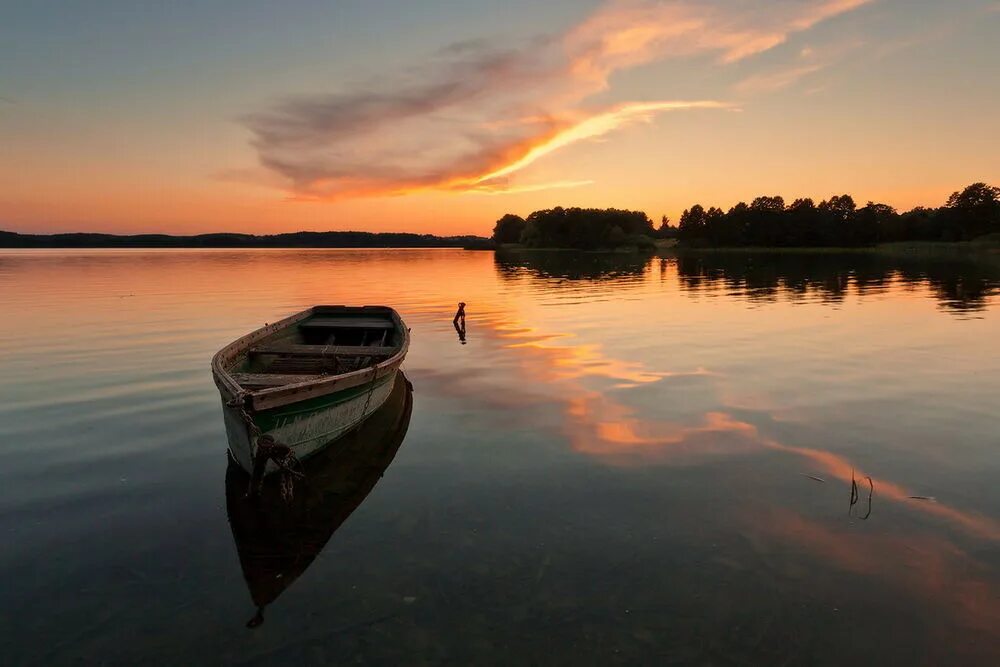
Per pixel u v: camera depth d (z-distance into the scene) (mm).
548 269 77250
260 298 38719
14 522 8203
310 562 7156
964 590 6383
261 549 7484
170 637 5875
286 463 8562
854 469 9594
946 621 5922
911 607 6129
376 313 20859
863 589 6434
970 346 19203
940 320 24922
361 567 7031
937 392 13875
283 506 8664
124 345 21047
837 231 144625
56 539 7754
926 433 11164
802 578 6652
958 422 11742
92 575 6945
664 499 8641
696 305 32125
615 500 8633
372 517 8266
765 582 6594
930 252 116812
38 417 12805
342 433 11164
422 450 10766
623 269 74125
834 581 6586
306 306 33844
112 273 66688
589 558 7129
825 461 9930
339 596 6484
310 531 7914
